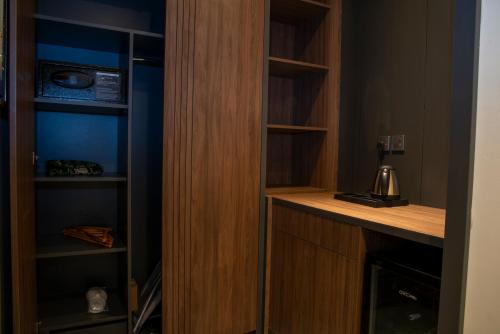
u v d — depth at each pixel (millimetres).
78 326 1762
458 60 1002
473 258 1031
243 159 1992
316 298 1731
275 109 2545
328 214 1647
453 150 1033
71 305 1912
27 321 1454
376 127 2197
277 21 2506
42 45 1922
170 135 1789
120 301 1986
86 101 1698
